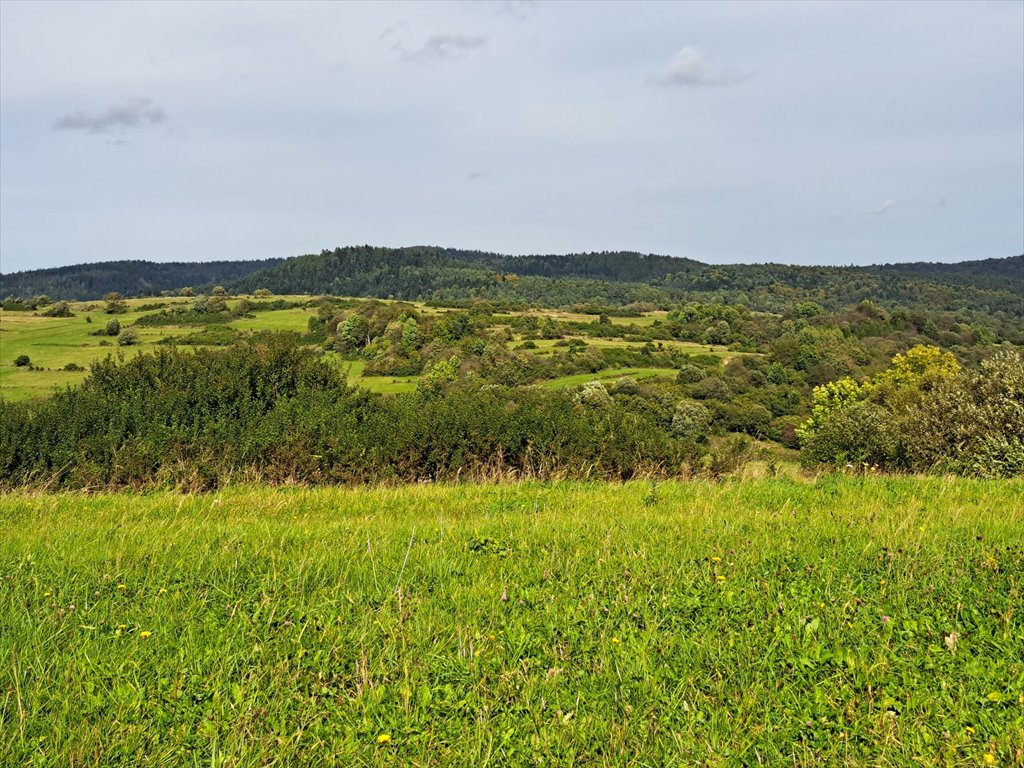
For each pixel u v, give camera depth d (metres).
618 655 4.14
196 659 4.12
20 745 3.30
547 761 3.27
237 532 6.95
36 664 4.00
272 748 3.34
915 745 3.30
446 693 3.80
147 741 3.43
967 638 4.29
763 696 3.75
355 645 4.32
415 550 6.19
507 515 8.13
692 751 3.32
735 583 5.23
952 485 9.59
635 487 10.43
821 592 5.01
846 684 3.82
